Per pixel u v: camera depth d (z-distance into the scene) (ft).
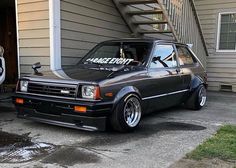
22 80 17.19
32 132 16.44
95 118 15.02
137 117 17.25
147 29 32.55
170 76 20.25
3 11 35.91
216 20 40.52
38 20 22.25
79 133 16.43
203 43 33.83
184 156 13.34
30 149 13.91
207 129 17.98
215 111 23.95
